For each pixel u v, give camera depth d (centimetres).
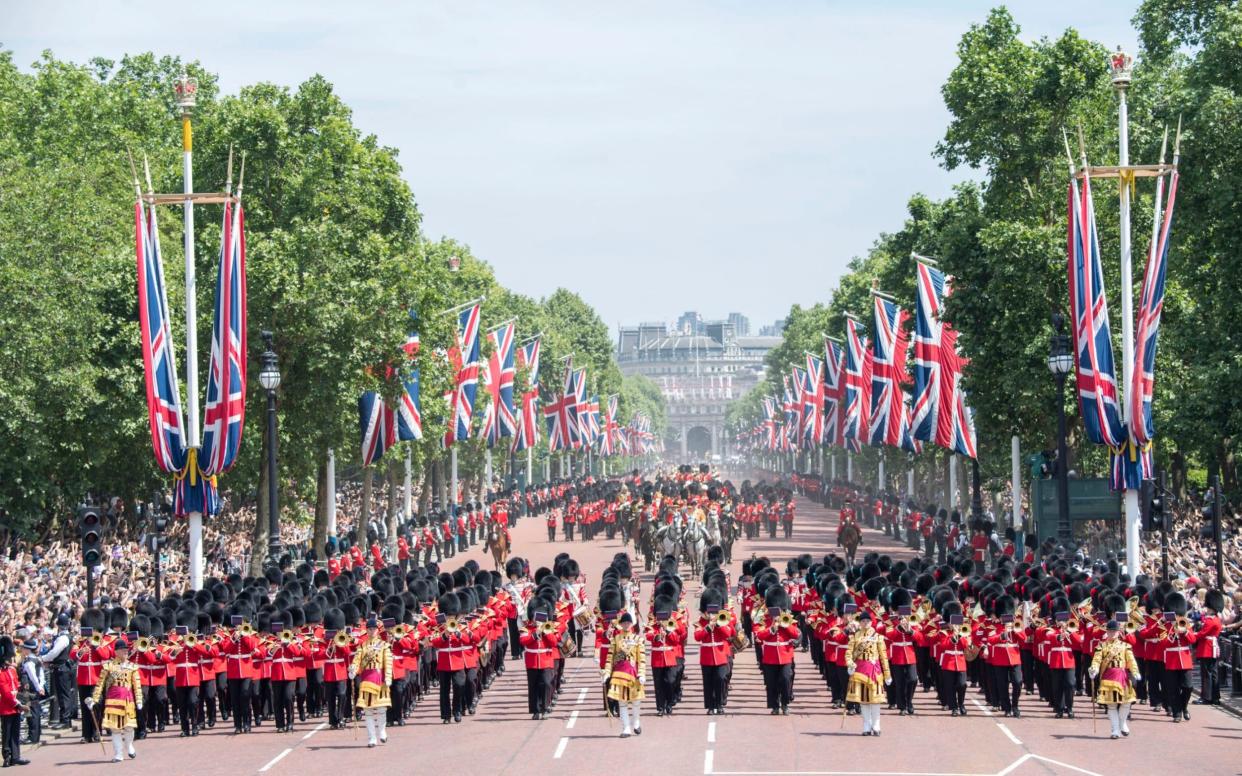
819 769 3303
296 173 7494
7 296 6450
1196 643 4100
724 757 3462
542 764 3441
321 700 4500
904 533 11969
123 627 4303
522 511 15862
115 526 8256
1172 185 5219
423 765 3497
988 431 7675
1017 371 7012
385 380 7719
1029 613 4306
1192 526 7394
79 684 4153
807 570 5562
